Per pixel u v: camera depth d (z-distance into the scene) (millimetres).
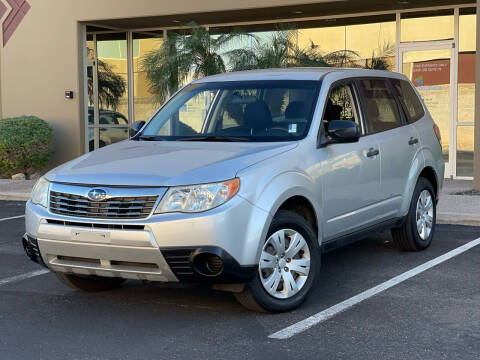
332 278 6629
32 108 15875
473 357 4520
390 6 13578
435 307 5621
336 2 13055
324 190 5910
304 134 5926
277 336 4969
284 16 14633
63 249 5270
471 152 13641
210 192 5016
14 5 15883
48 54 15609
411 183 7363
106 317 5488
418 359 4496
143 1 14445
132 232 4992
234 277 5055
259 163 5355
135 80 16484
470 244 8086
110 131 16469
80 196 5246
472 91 13562
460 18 13539
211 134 6258
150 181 5086
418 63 13961
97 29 16109
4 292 6297
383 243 8234
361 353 4613
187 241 4941
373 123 6867
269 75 6668
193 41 13258
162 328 5191
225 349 4730
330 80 6449
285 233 5504
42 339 4988
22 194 12727
